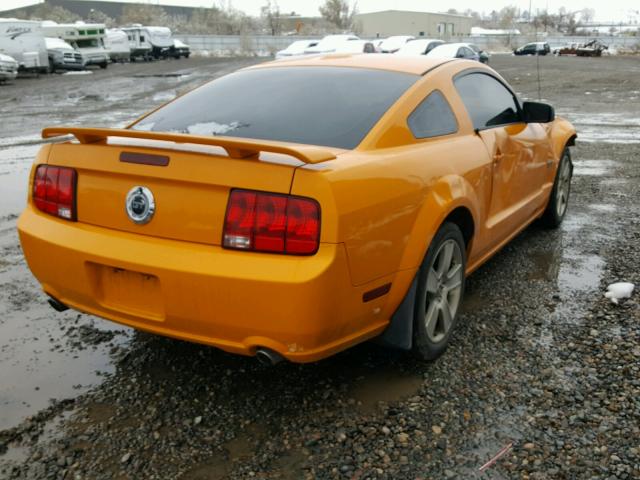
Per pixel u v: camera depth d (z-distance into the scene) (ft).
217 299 8.12
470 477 7.83
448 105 11.50
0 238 17.54
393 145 9.74
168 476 7.95
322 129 9.78
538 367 10.36
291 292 7.78
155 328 8.91
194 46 196.65
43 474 7.97
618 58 154.20
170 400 9.56
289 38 202.90
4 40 92.63
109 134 8.52
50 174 9.48
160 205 8.47
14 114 51.08
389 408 9.28
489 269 14.89
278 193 7.90
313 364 10.53
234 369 10.42
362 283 8.55
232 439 8.64
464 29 299.38
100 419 9.10
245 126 10.12
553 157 16.43
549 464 8.03
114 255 8.63
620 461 8.05
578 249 16.28
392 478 7.85
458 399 9.48
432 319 10.35
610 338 11.31
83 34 114.73
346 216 7.99
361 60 11.95
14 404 9.43
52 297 10.09
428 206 9.66
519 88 72.90
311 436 8.68
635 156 29.60
